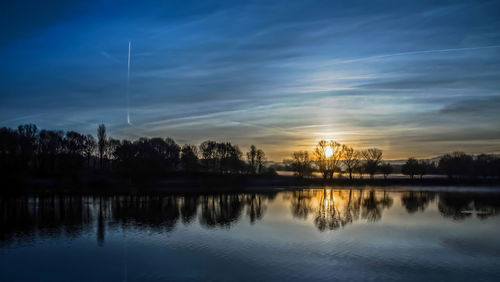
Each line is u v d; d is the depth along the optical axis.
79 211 73.44
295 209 79.25
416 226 56.59
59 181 137.38
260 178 191.88
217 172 192.50
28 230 52.72
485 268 34.28
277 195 119.44
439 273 32.78
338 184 187.62
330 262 36.09
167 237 47.78
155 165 154.75
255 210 77.00
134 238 47.22
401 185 185.12
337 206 85.81
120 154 155.38
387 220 62.75
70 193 113.56
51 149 151.25
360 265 35.06
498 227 55.84
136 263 35.88
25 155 140.12
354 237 47.78
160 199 99.12
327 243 44.25
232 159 190.50
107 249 41.41
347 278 31.38
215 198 104.81
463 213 72.69
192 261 36.41
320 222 60.38
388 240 45.97
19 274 32.78
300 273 32.66
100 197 102.50
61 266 35.06
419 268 34.19
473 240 46.16
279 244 43.62
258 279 31.09
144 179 149.50
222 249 41.19
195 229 53.50
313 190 148.12
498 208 82.06
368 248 41.69
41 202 89.62
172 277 31.70
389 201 99.12
